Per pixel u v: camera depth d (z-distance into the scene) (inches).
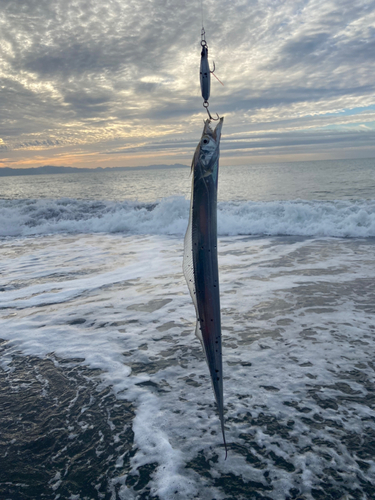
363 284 212.8
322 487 74.0
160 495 74.4
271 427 93.6
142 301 202.7
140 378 123.2
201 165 39.6
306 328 156.3
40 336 162.2
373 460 80.7
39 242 422.0
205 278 40.7
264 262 277.6
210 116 41.3
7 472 83.7
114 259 314.5
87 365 134.3
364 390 108.7
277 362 128.3
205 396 110.2
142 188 1413.6
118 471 82.0
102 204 614.2
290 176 1659.7
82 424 100.0
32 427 100.0
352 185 1051.3
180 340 151.6
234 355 135.4
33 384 123.0
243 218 456.4
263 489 74.4
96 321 177.0
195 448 87.7
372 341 141.3
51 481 80.4
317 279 226.8
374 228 366.3
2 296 223.0
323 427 92.6
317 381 114.7
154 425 97.5
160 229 458.9
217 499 72.7
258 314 175.2
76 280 252.2
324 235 381.1
